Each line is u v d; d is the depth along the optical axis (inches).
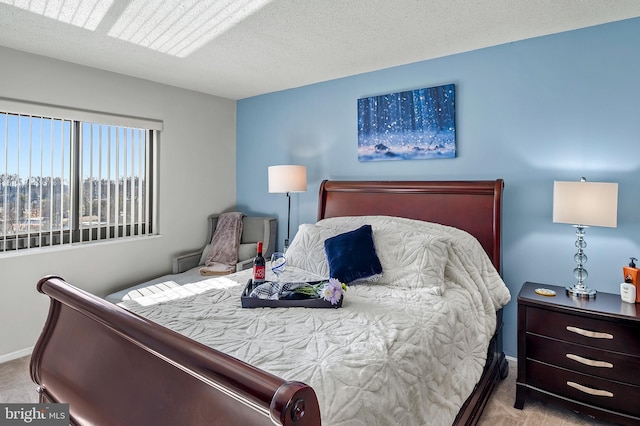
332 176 142.5
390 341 55.1
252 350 51.4
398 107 123.8
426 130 118.6
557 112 98.4
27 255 112.3
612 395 74.4
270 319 64.2
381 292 81.8
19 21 90.4
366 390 44.3
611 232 92.2
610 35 91.4
